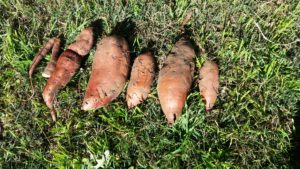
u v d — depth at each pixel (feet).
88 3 1.95
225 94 1.79
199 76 1.77
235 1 1.91
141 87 1.71
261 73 1.81
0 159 1.72
